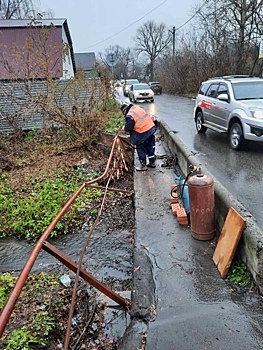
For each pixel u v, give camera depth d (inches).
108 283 148.9
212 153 312.8
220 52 920.9
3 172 330.6
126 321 118.0
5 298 133.3
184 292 116.6
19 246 200.2
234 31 846.5
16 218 226.5
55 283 148.7
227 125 332.2
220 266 126.1
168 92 1358.3
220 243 133.3
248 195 202.7
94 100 403.5
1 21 798.5
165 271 129.6
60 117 392.2
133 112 261.4
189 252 141.6
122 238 194.1
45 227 210.1
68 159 358.3
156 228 164.9
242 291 114.5
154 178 242.4
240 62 853.2
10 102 451.8
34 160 360.8
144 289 119.7
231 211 131.9
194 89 1137.4
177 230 161.5
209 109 375.6
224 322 101.7
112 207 238.4
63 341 115.2
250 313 104.5
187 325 101.8
